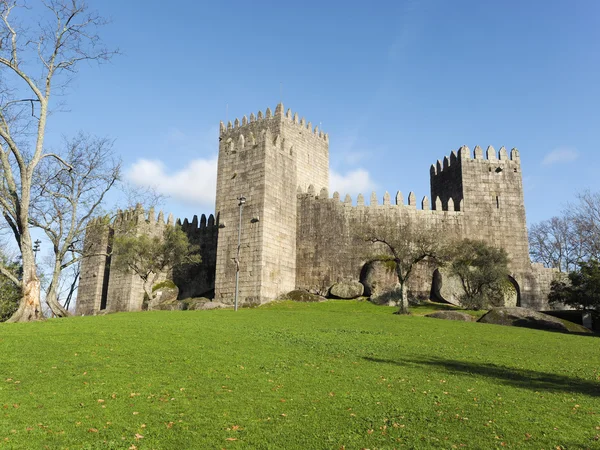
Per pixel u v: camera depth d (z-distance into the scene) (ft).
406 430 38.45
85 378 50.01
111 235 200.23
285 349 70.38
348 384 51.78
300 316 113.60
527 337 94.43
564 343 88.99
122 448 34.09
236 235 169.27
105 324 86.17
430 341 84.28
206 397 45.44
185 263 196.44
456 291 169.37
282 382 51.57
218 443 35.32
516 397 48.98
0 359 55.98
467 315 129.08
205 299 167.73
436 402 46.21
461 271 161.79
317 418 40.70
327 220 182.19
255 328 89.35
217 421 39.45
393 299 166.71
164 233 184.03
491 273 158.61
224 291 166.81
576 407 45.75
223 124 242.99
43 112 99.81
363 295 172.76
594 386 55.11
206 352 64.64
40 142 98.84
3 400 42.93
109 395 44.96
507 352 76.84
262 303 159.22
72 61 104.37
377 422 40.06
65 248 114.73
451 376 57.57
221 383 50.21
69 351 61.46
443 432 38.06
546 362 69.41
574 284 142.51
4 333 71.82
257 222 165.99
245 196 171.01
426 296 173.47
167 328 82.99
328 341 79.15
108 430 37.14
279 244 172.04
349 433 37.55
